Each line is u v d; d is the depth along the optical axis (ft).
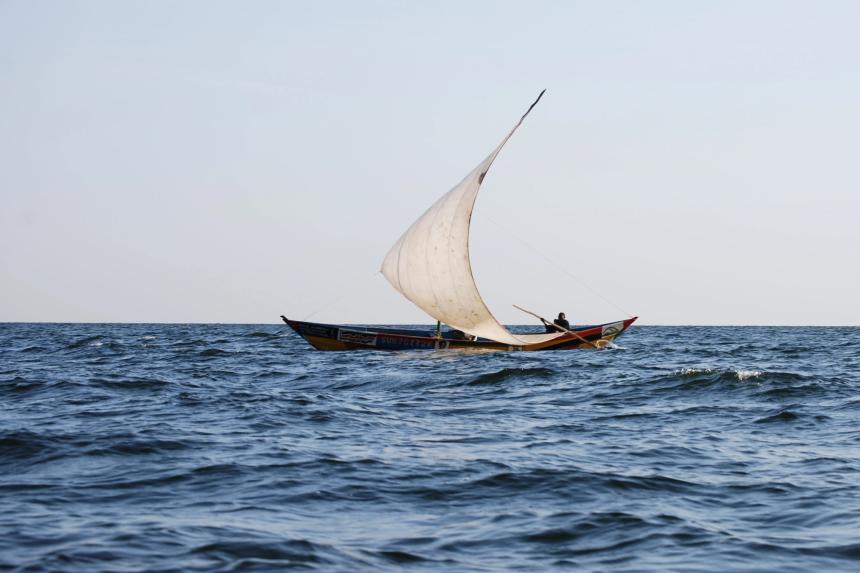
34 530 50.78
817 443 87.40
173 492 62.95
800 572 44.93
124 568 43.45
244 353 250.57
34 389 132.98
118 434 85.87
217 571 43.39
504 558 47.39
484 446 84.89
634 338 458.91
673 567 45.80
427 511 58.23
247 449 80.69
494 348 238.48
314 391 142.20
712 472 72.02
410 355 227.61
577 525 54.44
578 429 97.96
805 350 290.76
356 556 46.96
